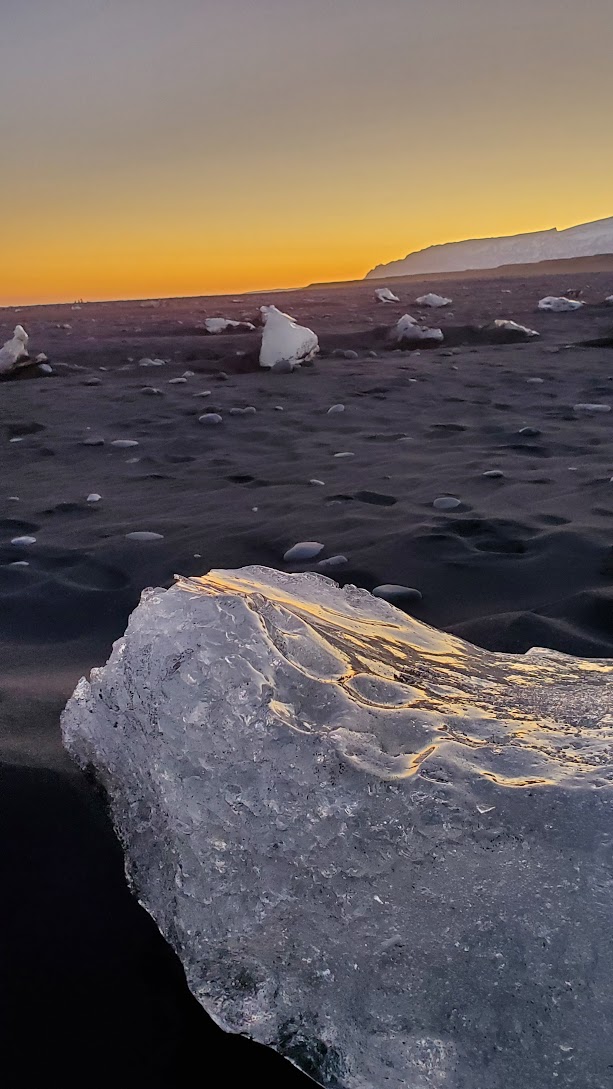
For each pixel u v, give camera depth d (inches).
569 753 44.0
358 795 40.0
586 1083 31.1
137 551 115.3
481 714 48.9
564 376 281.3
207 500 146.8
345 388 279.6
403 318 415.8
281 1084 35.6
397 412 232.5
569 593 95.0
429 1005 34.1
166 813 44.5
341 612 65.2
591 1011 32.4
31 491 161.9
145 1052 37.3
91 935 43.1
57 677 74.4
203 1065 36.6
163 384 307.0
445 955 34.9
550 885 35.7
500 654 68.9
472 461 166.6
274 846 40.0
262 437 206.1
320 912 37.8
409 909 36.5
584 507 129.5
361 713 44.4
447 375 297.1
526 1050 32.4
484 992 33.8
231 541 119.5
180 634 47.9
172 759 45.1
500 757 42.7
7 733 60.9
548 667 65.4
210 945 39.2
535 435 189.8
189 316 730.8
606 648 80.4
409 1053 33.4
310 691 45.3
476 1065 32.6
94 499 150.4
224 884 40.3
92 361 392.2
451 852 37.7
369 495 143.6
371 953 35.9
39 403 271.3
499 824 38.1
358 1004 35.0
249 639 46.4
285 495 147.4
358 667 50.6
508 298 724.0
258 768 42.0
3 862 47.8
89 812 50.6
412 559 108.3
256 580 65.5
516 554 108.7
